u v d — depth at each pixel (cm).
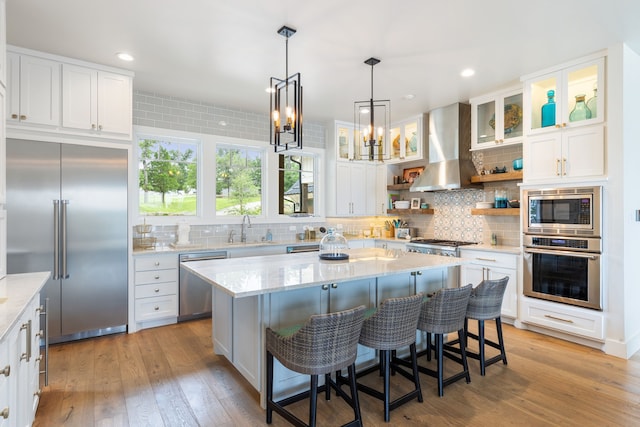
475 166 490
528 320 370
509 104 414
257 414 225
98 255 348
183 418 220
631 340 315
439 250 470
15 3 243
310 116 546
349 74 371
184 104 458
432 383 267
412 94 437
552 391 252
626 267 307
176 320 407
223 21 268
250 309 246
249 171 528
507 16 260
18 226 310
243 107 494
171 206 464
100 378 269
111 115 353
